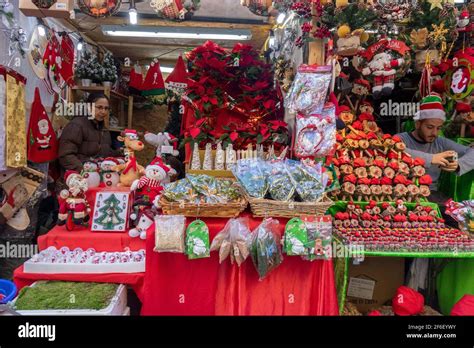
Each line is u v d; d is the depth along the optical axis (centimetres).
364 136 255
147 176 228
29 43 324
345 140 252
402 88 304
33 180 286
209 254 189
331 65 212
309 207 194
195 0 259
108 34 396
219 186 207
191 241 186
